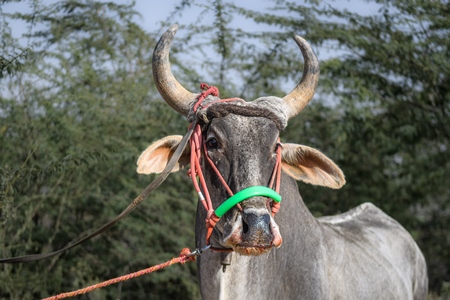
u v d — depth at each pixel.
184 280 7.95
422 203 9.77
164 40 4.03
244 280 4.03
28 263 7.56
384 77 8.38
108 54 7.98
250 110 3.75
